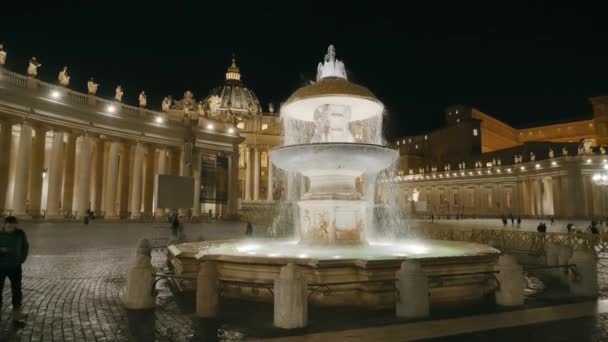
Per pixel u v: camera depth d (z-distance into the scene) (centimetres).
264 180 8769
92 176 4925
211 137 5550
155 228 3425
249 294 955
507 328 738
